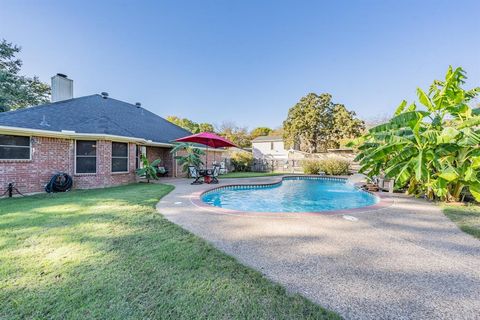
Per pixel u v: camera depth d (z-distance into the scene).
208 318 2.27
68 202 7.67
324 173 21.88
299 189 14.58
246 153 27.91
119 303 2.47
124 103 19.56
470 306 2.49
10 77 22.02
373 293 2.71
